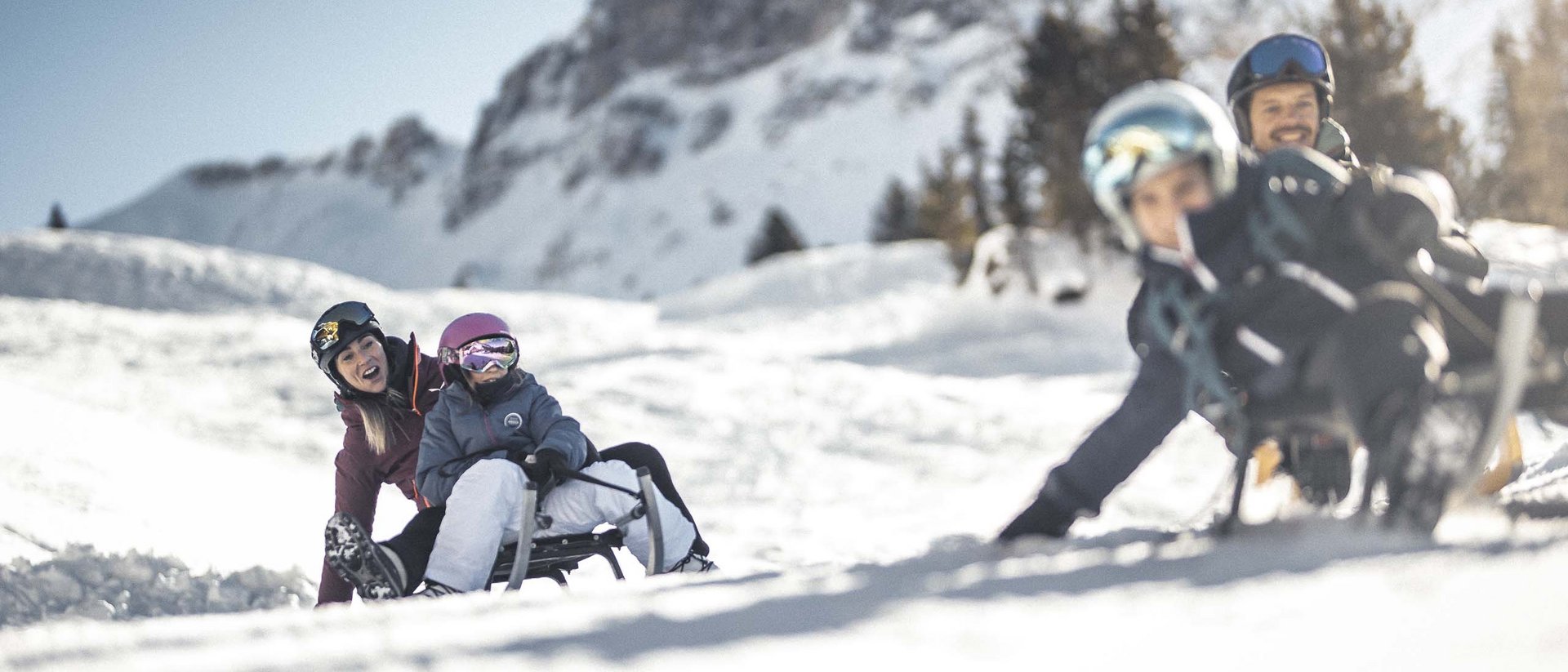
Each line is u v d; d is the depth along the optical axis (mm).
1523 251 29531
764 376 21875
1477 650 1674
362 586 4992
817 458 14727
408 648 2312
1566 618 1765
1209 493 11734
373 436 5734
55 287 44062
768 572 4039
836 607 2371
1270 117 4879
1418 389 2910
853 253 58719
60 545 6590
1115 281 38344
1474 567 2221
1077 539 3600
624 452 5828
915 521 10461
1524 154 47594
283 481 10695
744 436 16250
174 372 20750
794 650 1939
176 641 2541
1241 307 3092
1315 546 2717
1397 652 1717
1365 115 36000
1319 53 4863
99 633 2682
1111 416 3395
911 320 42562
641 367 22969
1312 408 3100
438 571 5012
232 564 6770
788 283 53969
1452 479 2873
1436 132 36625
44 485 7781
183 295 44156
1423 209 3039
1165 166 3045
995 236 43125
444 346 5543
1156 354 3277
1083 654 1822
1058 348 32500
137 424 11992
